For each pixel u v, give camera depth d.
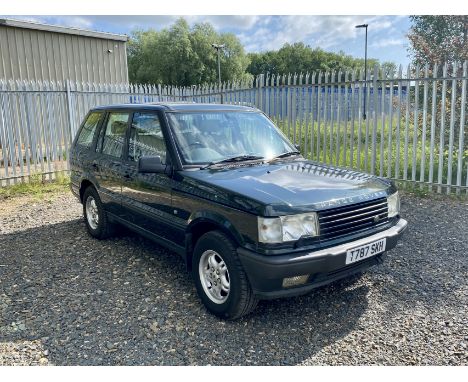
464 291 3.96
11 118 9.45
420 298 3.85
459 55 9.72
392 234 3.64
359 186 3.65
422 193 7.69
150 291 4.11
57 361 3.01
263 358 3.02
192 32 52.03
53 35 15.09
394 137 8.43
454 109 7.15
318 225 3.22
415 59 10.38
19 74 14.35
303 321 3.51
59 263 4.89
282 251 3.09
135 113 4.80
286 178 3.71
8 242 5.74
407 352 3.04
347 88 8.41
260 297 3.23
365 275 4.36
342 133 8.97
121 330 3.41
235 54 54.28
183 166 3.94
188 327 3.44
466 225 5.92
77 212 7.39
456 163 7.97
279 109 9.93
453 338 3.20
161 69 50.94
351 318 3.54
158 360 3.01
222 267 3.52
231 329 3.40
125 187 4.74
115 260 4.95
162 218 4.14
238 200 3.28
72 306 3.83
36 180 9.91
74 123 10.61
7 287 4.27
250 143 4.52
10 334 3.38
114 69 17.05
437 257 4.80
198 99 12.93
